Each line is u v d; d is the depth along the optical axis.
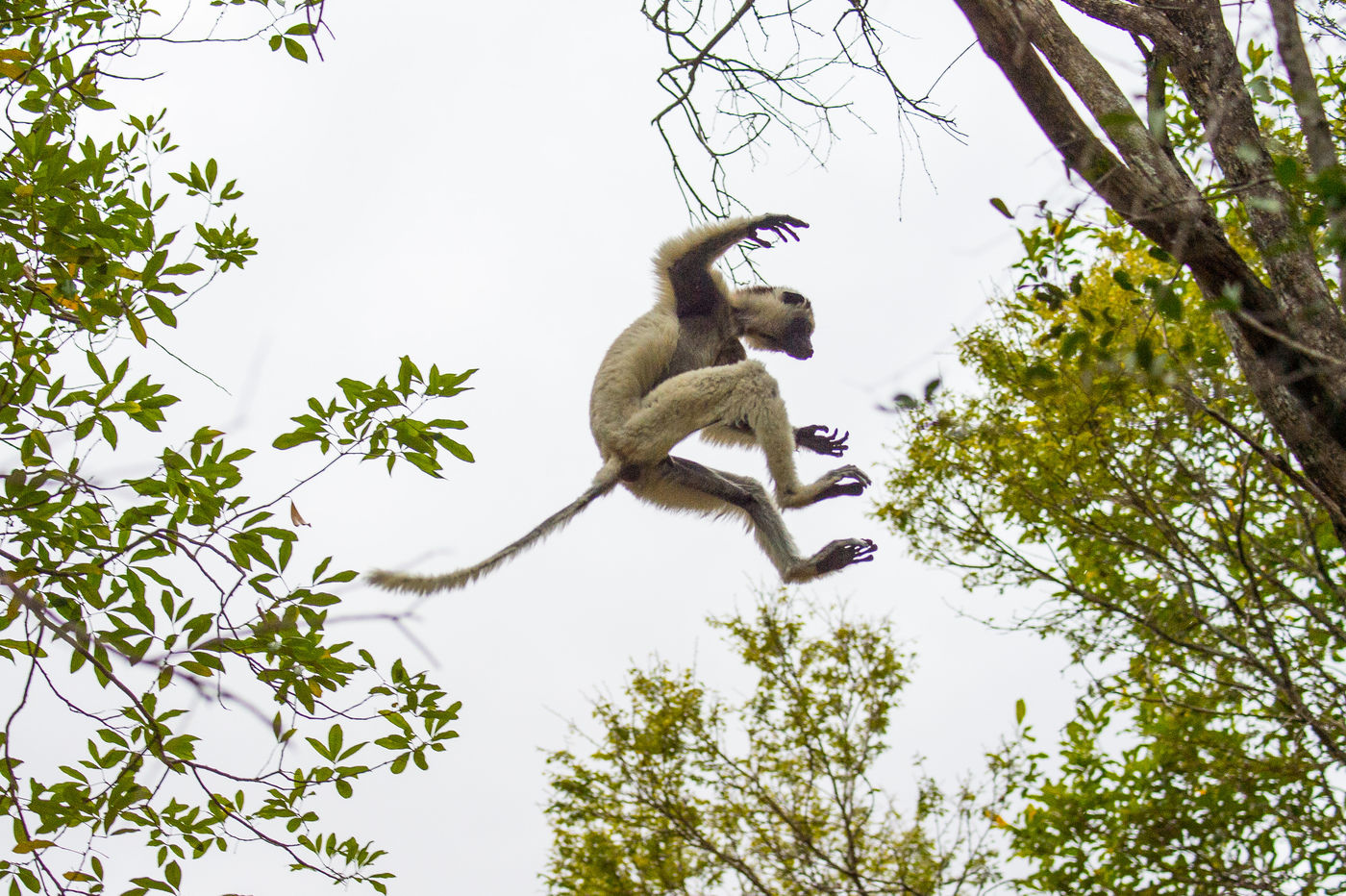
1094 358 4.91
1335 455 4.85
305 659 4.68
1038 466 7.21
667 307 8.31
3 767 3.96
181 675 3.38
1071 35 5.10
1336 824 6.77
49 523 4.53
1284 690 5.88
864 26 5.75
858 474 7.46
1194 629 7.18
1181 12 5.24
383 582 6.16
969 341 7.13
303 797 4.98
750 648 9.70
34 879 4.17
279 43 5.23
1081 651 7.59
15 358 4.73
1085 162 4.46
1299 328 4.62
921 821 8.74
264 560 4.67
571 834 9.30
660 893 8.88
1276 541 7.12
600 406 7.82
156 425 4.80
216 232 6.27
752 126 6.19
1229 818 7.07
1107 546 7.55
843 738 9.27
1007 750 8.64
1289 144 5.17
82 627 4.47
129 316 4.57
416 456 4.84
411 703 5.11
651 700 9.68
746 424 8.16
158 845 4.93
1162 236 4.55
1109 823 7.38
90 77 5.42
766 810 9.16
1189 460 6.75
